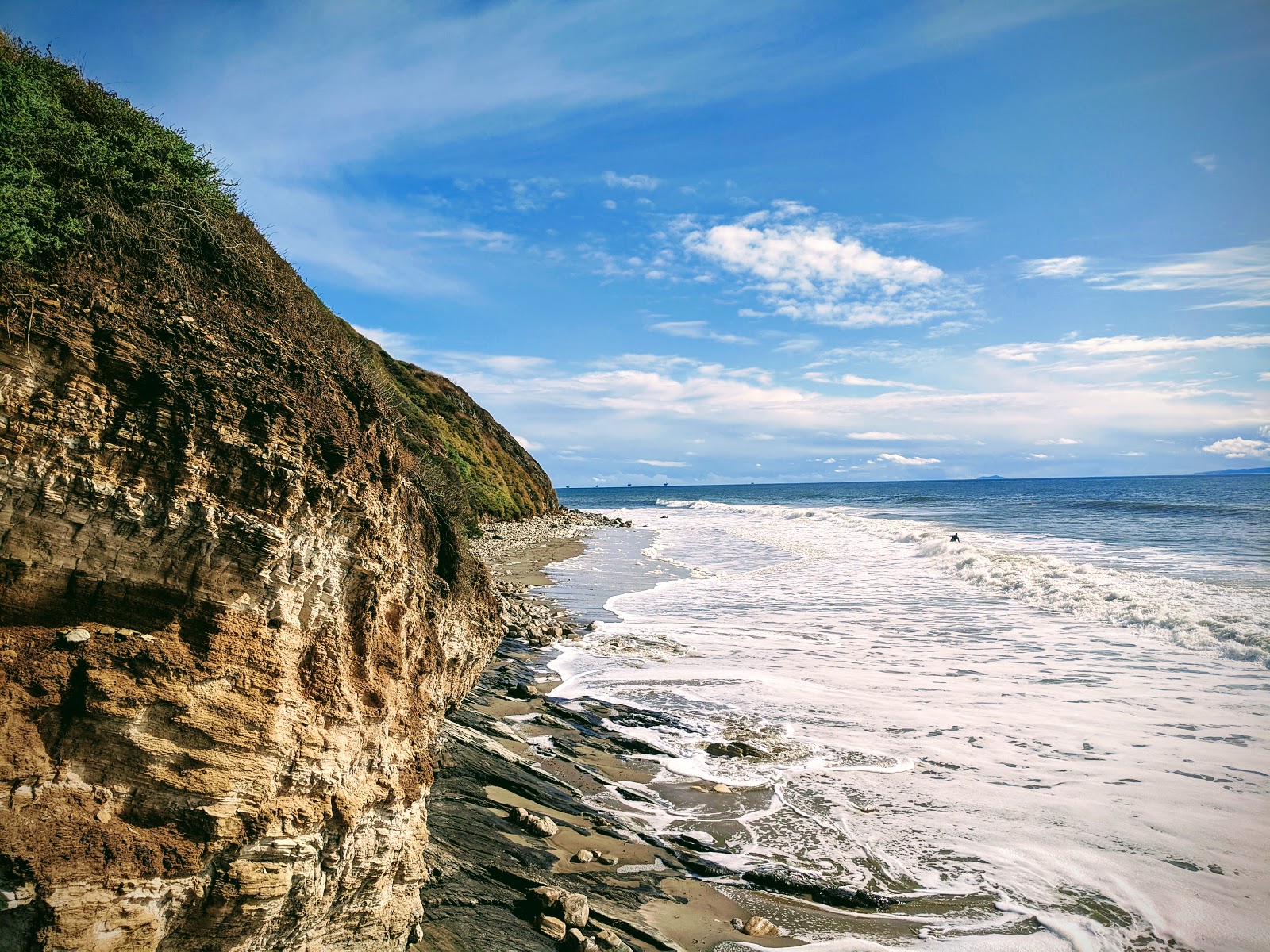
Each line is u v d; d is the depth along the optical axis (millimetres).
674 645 20438
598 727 13945
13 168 5230
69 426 4848
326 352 6672
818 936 7938
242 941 5234
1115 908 8375
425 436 12891
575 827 10023
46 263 4992
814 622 23172
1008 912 8352
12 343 4676
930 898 8633
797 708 14969
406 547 7344
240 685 5312
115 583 5066
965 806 10766
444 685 9102
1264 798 10656
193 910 5039
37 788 4570
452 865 8234
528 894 8055
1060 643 19500
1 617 4719
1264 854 9289
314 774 5645
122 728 4844
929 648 19438
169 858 4844
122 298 5281
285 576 5598
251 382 5598
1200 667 16938
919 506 92438
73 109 6250
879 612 24359
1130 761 12016
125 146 6176
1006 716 14203
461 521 10961
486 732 12938
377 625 6535
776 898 8641
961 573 30969
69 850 4492
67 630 4848
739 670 17828
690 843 9852
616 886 8656
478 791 10422
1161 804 10570
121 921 4602
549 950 7203
